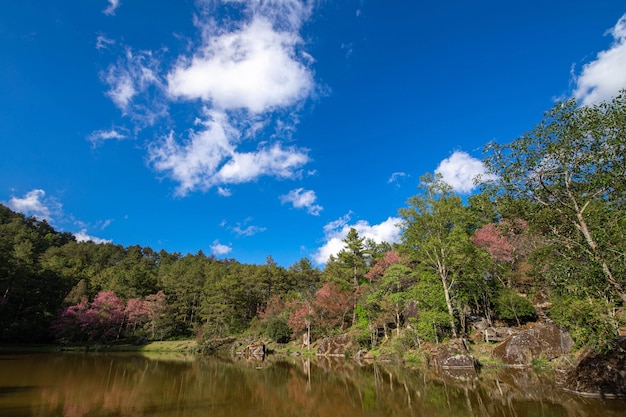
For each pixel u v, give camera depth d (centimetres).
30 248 5897
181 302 5797
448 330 2689
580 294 1112
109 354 3706
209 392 1523
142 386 1638
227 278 5594
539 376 1619
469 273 2614
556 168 1069
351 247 4644
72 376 1892
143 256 10381
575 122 988
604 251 979
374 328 3331
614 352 1213
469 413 1062
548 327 1992
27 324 4209
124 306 5072
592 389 1213
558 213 1103
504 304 2564
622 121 901
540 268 1241
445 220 2816
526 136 1088
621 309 1226
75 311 4547
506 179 1138
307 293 4453
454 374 1861
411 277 3195
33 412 1065
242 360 3256
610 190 983
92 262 8119
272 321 4425
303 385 1753
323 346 3669
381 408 1204
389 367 2380
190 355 3928
